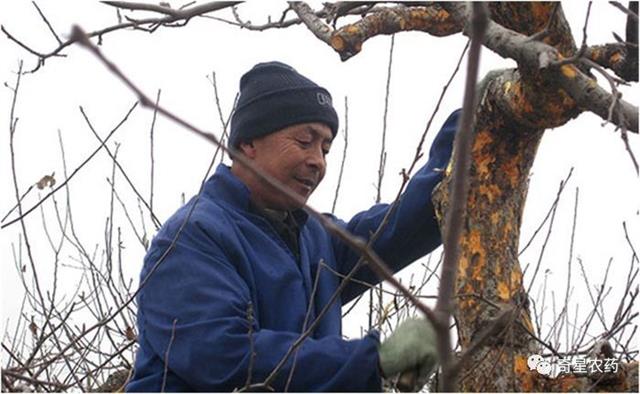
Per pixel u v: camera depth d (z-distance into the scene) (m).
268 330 3.10
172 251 3.18
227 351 2.96
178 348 3.02
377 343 2.87
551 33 2.76
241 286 3.16
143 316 3.17
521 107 2.76
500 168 2.91
